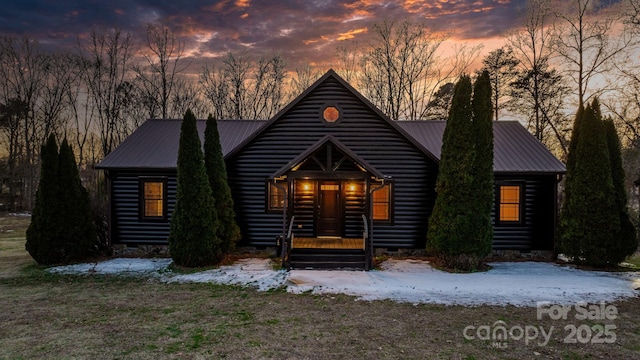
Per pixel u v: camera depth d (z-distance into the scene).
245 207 14.61
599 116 12.87
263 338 6.95
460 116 12.59
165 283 10.77
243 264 12.90
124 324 7.64
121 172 14.60
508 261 13.87
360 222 14.56
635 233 12.67
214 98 38.69
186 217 12.39
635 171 25.39
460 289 10.02
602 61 24.14
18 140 40.06
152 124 17.25
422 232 14.38
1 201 38.72
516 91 28.92
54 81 38.59
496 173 13.95
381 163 14.36
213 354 6.27
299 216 14.60
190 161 12.41
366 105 14.38
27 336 7.04
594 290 9.93
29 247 12.99
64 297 9.52
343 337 7.02
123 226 14.60
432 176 14.34
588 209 12.69
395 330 7.37
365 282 10.69
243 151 14.62
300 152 14.46
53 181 13.10
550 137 29.42
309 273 11.66
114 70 35.59
